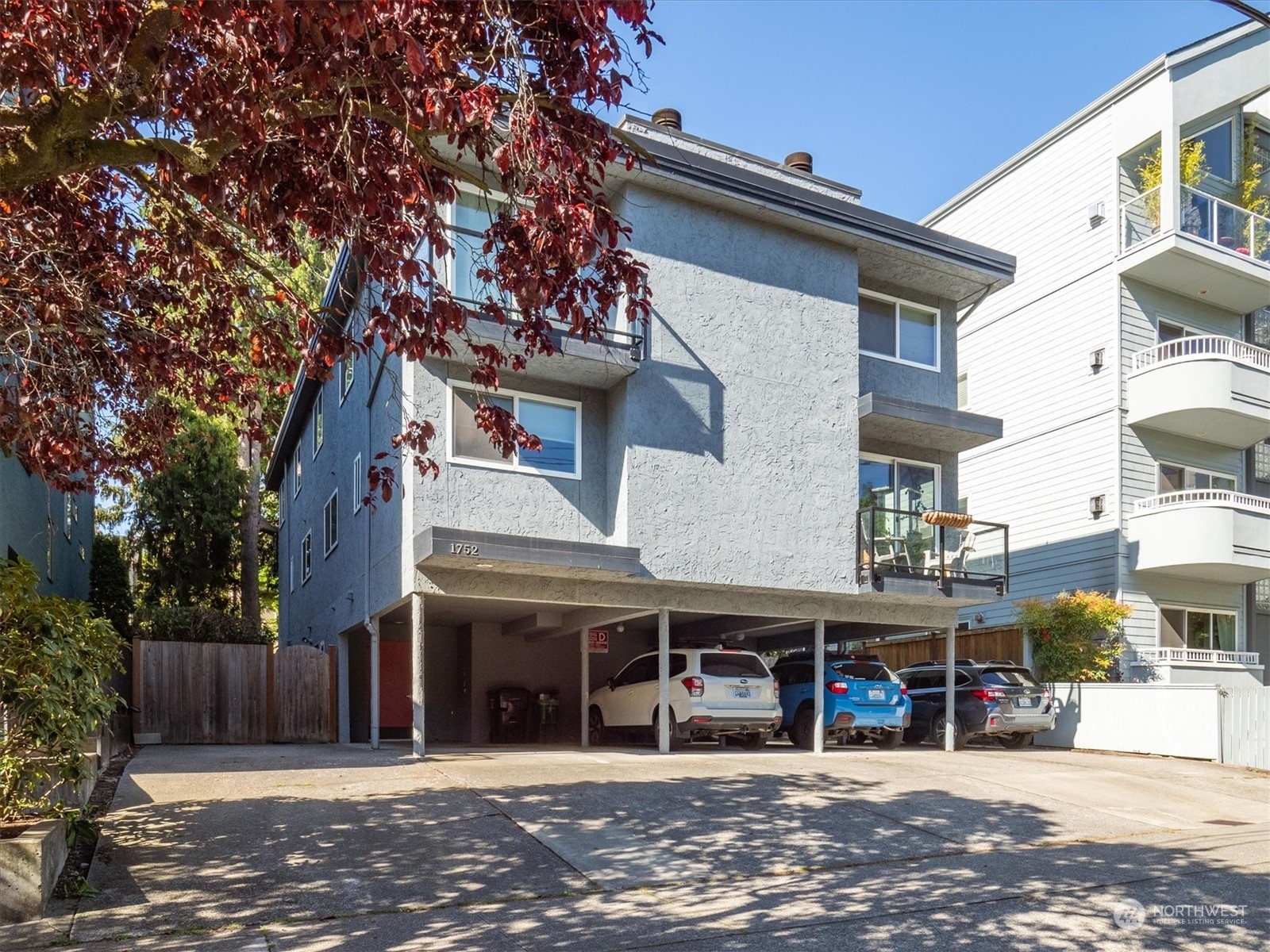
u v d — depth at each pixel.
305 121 5.55
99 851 7.75
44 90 5.24
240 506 30.78
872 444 18.17
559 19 5.67
